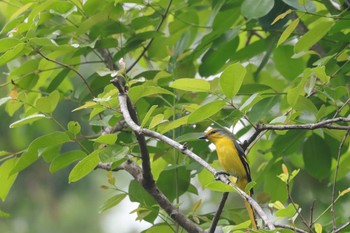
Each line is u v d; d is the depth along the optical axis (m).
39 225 19.55
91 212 20.06
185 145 8.12
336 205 13.68
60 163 9.86
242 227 7.59
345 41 11.62
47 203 19.77
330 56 10.34
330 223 10.59
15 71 11.69
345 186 13.42
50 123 17.03
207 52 12.48
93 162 8.80
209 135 10.89
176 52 12.46
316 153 12.61
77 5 11.66
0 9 14.17
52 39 11.24
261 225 8.80
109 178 10.37
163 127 9.29
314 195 14.92
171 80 11.81
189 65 12.56
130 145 9.55
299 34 12.33
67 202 19.98
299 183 15.02
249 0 10.81
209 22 12.59
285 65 13.46
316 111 9.52
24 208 19.66
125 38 12.15
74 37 11.81
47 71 12.46
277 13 11.63
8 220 19.48
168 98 11.76
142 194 11.20
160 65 13.74
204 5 14.23
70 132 9.65
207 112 8.49
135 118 9.30
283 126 8.61
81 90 11.97
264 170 12.22
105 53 12.15
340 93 10.05
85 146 11.22
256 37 14.62
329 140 12.57
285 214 7.68
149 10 12.73
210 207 16.53
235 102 11.11
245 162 10.59
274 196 12.20
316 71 9.08
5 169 10.51
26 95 11.80
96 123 10.16
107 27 11.62
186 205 16.25
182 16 12.70
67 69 12.03
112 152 8.77
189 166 11.04
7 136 17.20
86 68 17.39
